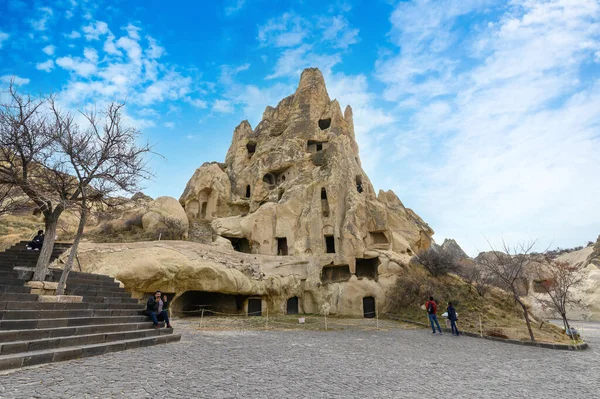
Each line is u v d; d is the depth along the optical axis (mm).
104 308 11703
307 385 6699
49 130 11938
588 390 7426
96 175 12406
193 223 37656
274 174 44469
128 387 5840
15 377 5961
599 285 42719
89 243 21281
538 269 29703
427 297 25734
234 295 28109
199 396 5598
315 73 51562
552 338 17266
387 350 11828
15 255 17219
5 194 13320
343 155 37500
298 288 30281
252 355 9633
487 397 6543
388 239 34656
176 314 23219
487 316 21641
